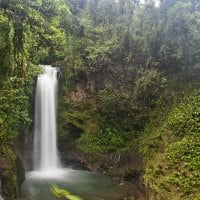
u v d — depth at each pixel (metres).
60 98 25.42
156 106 22.45
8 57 8.22
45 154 24.02
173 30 22.22
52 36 8.41
